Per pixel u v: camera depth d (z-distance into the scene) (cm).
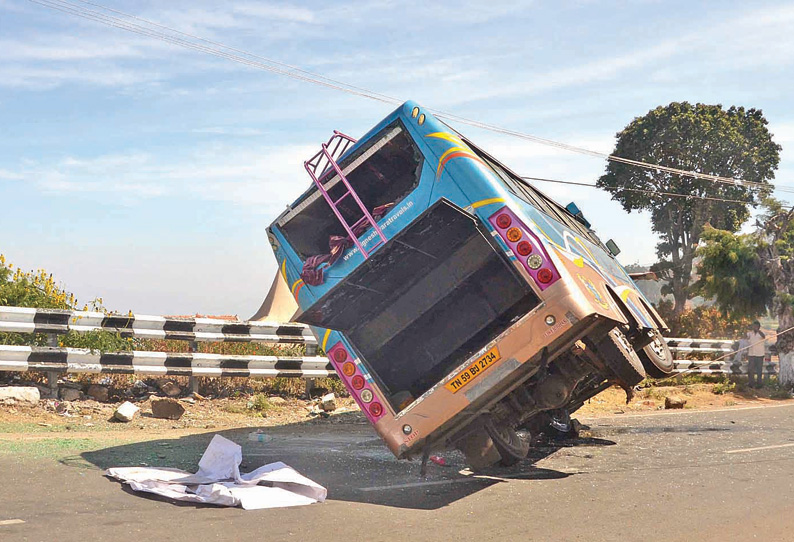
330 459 873
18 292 1301
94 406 1168
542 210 921
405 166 832
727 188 4950
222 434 1056
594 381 1080
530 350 684
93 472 709
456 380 688
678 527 570
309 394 1452
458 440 768
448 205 661
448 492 701
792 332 2178
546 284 694
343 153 809
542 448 1013
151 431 1048
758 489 725
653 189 5053
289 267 813
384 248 661
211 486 639
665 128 5016
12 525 517
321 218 844
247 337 1347
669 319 3045
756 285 2381
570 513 614
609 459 918
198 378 1379
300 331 1427
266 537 512
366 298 731
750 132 5181
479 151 853
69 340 1219
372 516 589
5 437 905
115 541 488
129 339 1326
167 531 516
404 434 696
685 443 1068
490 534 541
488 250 766
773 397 2014
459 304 789
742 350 2169
